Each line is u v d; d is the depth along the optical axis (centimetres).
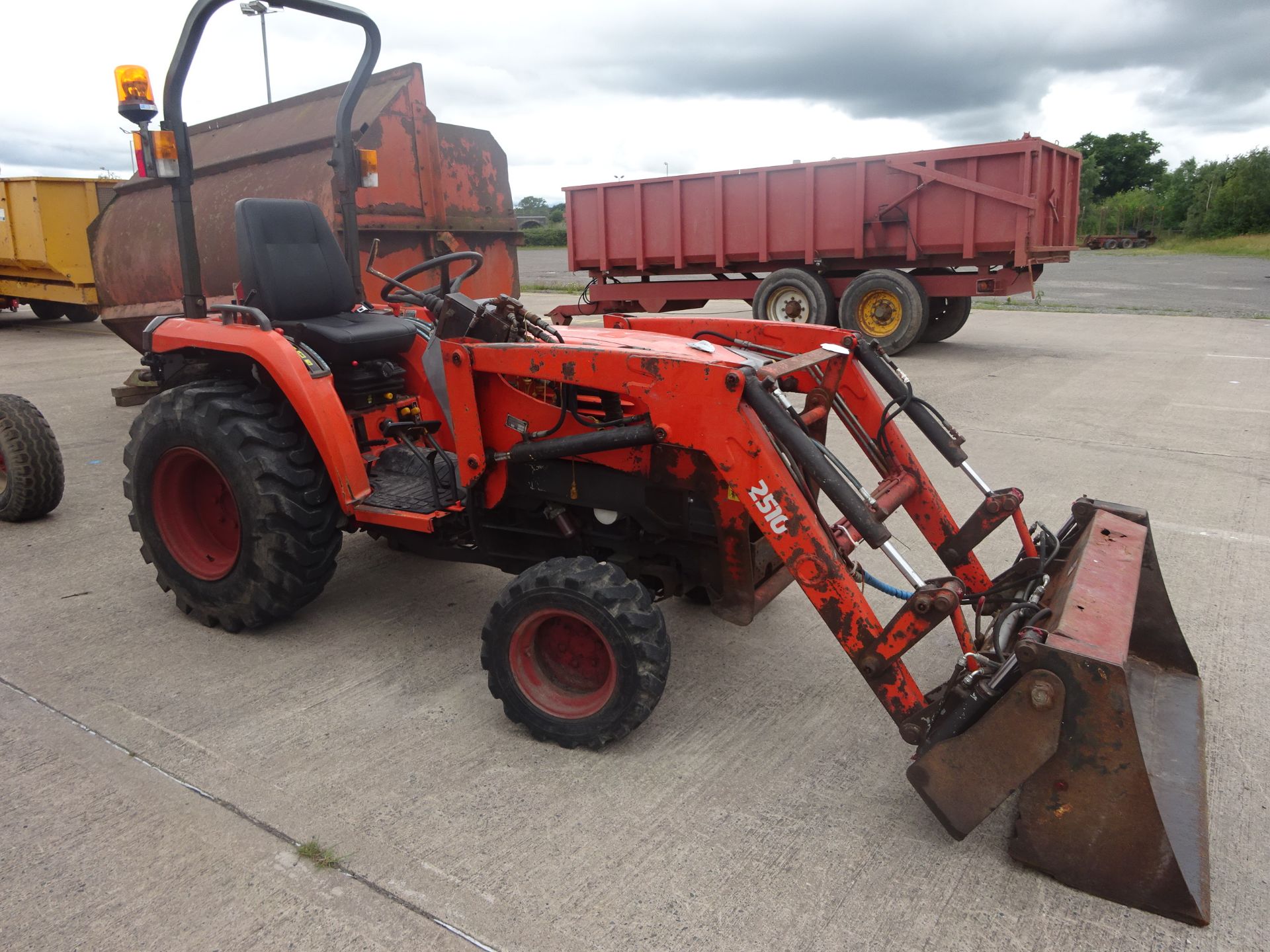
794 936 202
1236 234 4666
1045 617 244
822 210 1003
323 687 317
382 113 708
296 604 349
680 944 200
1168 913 207
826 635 359
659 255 1132
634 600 264
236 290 380
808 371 339
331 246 399
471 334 317
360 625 369
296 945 200
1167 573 404
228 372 385
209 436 335
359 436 379
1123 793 206
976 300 1652
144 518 365
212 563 364
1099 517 294
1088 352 1029
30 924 206
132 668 330
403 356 401
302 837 236
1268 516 473
